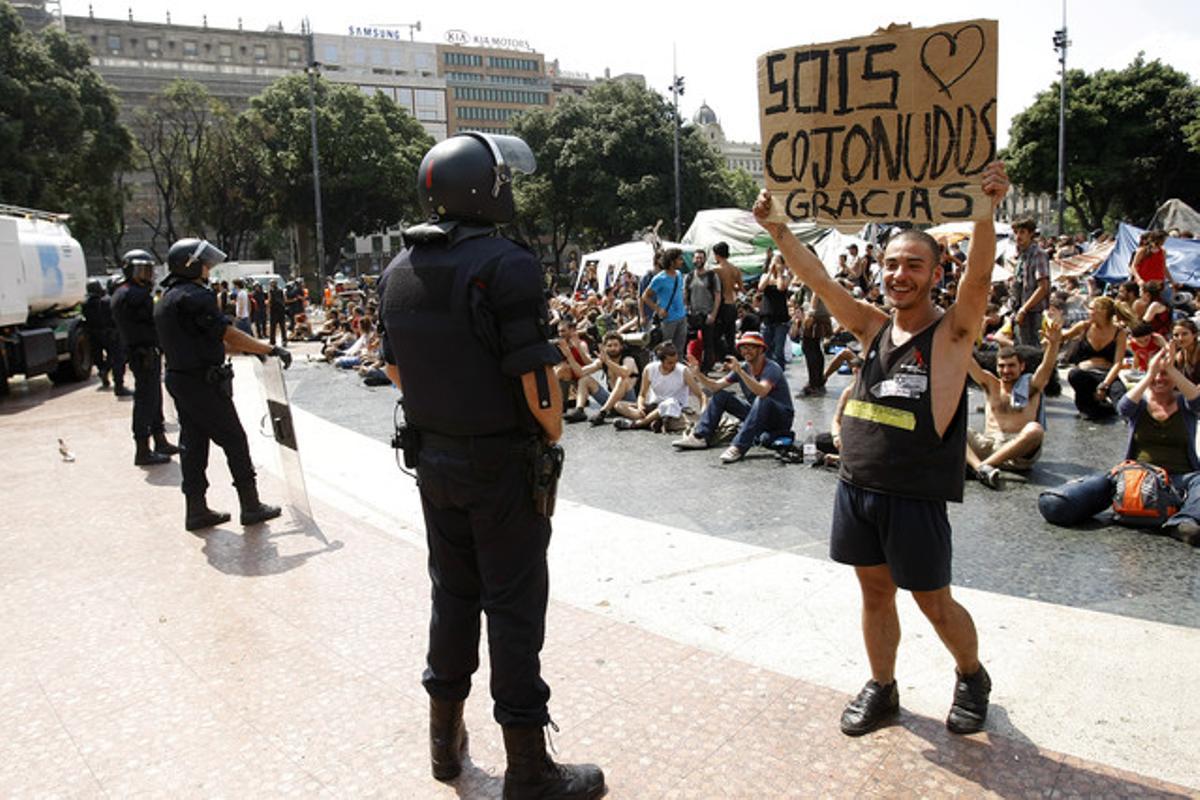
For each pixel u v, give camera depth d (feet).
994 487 20.44
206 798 9.12
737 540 17.29
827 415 30.19
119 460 27.35
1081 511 17.21
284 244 232.32
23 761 10.00
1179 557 15.39
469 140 8.43
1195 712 9.95
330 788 9.20
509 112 409.28
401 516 19.51
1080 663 11.23
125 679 11.97
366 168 166.81
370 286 117.50
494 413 8.16
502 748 9.90
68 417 37.32
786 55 9.67
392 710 10.82
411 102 362.12
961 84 8.77
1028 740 9.49
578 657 11.95
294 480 19.66
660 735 9.90
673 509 19.83
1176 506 16.74
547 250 267.39
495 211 8.43
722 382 26.07
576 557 16.21
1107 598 13.65
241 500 19.10
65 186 126.00
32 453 28.99
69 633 13.65
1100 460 22.65
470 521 8.55
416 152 178.09
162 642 13.15
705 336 38.47
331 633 13.23
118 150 128.26
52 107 115.44
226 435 18.65
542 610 8.75
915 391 8.80
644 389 30.37
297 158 161.99
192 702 11.22
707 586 14.47
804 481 21.90
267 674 11.93
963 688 9.71
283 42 316.40
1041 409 21.48
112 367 47.80
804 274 9.85
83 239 134.62
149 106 174.60
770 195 9.98
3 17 113.70
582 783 8.70
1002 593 13.97
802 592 14.05
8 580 16.28
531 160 8.96
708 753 9.50
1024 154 157.28
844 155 9.47
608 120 170.91
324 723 10.56
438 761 9.21
